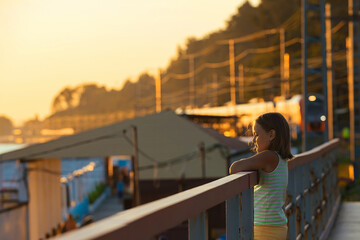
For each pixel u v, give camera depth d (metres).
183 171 24.66
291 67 77.81
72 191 32.44
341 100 62.25
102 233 1.26
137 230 1.46
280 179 3.12
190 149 24.86
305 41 16.52
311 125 36.56
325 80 16.69
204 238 2.13
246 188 2.80
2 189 23.19
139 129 25.58
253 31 125.69
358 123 24.47
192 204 1.93
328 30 22.83
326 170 8.05
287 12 94.00
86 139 25.89
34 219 24.55
